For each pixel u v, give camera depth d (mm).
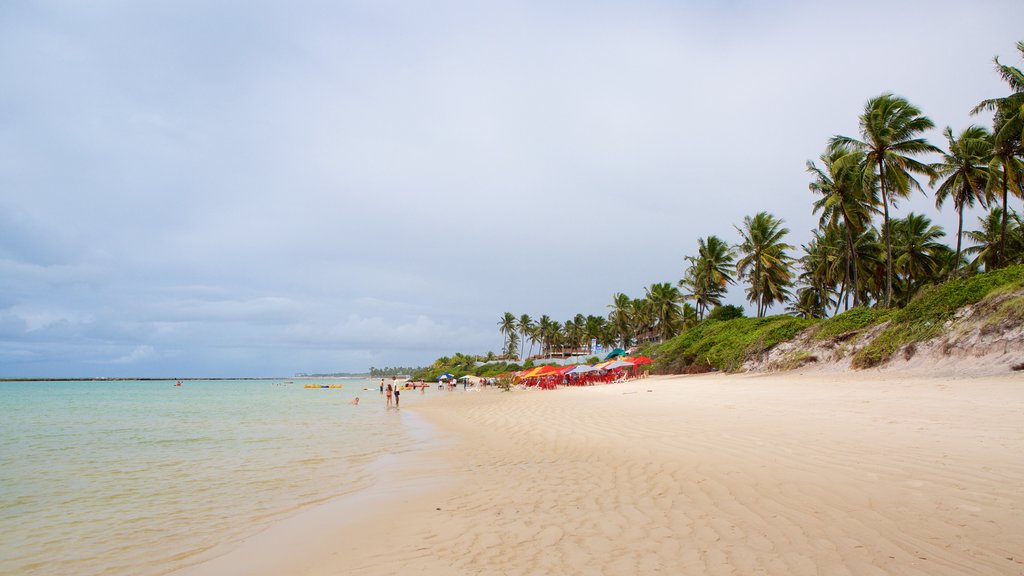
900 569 3842
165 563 5961
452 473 9945
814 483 6387
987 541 4230
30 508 8766
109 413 32125
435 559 5070
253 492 9508
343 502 8297
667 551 4609
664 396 22688
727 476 7188
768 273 49969
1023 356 16734
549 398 31047
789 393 18672
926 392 14680
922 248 46125
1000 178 32562
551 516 6156
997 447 7332
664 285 77625
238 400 51625
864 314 29562
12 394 69812
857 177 35156
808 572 3910
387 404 38844
